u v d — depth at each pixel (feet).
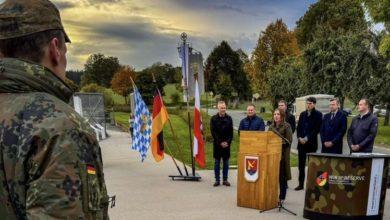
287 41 215.92
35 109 4.80
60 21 5.45
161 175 41.22
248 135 27.53
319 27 121.49
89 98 92.17
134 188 34.73
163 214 26.50
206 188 34.53
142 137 43.27
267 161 27.12
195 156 38.55
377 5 53.16
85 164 4.74
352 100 102.22
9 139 4.70
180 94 226.99
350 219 23.48
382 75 96.94
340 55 104.83
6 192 4.69
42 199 4.41
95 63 305.32
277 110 29.25
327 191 23.84
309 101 32.63
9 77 4.99
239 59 281.95
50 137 4.61
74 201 4.51
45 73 5.15
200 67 40.70
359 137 29.40
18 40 5.11
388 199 29.73
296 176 39.83
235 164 48.29
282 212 26.76
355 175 23.40
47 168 4.52
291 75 154.71
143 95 172.04
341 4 199.72
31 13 5.11
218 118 35.06
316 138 32.78
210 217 25.71
